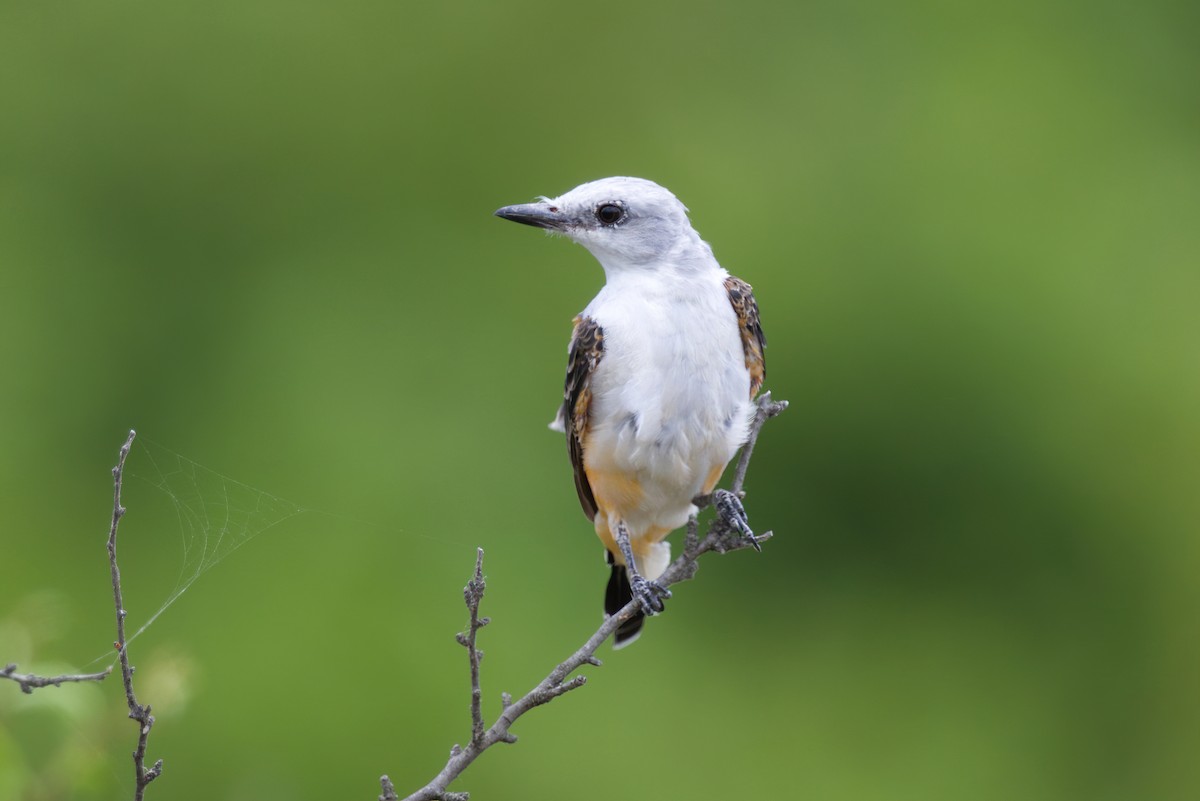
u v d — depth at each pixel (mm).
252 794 11664
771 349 14836
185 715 12203
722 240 15203
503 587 13445
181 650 10125
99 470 14500
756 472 14781
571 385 8227
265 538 13398
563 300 15070
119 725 7402
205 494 13750
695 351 8008
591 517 8961
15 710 7145
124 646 5605
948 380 14797
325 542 13523
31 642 7512
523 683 12875
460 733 12609
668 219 8219
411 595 13289
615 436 8086
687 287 8125
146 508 14062
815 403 14805
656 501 8359
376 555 13500
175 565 13453
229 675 12586
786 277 14945
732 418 8109
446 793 5980
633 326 8047
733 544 7113
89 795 7898
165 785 11961
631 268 8250
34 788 7207
